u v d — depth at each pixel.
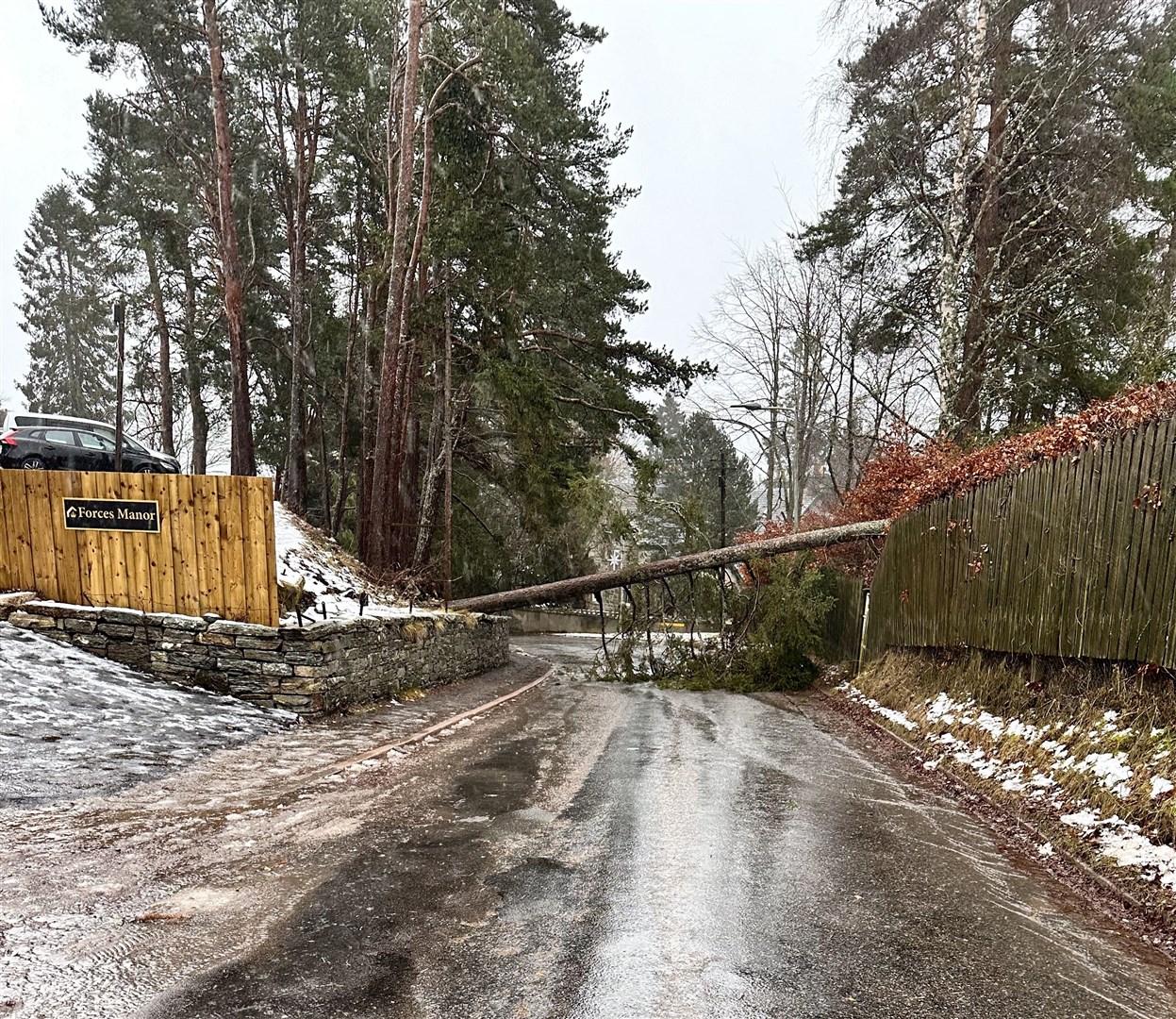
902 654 11.48
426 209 17.53
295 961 3.02
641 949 3.23
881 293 20.36
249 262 24.22
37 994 2.67
